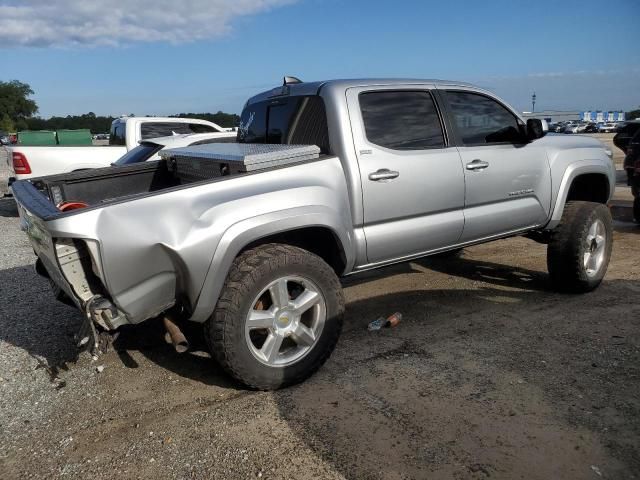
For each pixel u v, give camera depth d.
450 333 4.14
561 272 4.87
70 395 3.35
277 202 3.18
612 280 5.40
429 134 4.07
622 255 6.36
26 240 8.38
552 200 4.81
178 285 2.97
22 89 102.69
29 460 2.71
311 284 3.30
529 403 3.06
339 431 2.86
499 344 3.89
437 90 4.18
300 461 2.62
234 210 3.03
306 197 3.30
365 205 3.67
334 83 3.78
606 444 2.67
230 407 3.14
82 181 4.46
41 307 5.00
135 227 2.77
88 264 2.80
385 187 3.74
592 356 3.64
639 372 3.39
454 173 4.10
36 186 4.13
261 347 3.32
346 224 3.56
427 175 3.95
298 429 2.89
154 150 8.16
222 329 3.03
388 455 2.64
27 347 4.09
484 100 4.49
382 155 3.75
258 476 2.53
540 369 3.47
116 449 2.78
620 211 9.42
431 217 4.07
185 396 3.29
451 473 2.49
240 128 4.89
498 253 6.63
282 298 3.20
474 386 3.28
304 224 3.26
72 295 2.83
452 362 3.62
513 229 4.64
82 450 2.78
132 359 3.83
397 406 3.08
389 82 3.95
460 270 5.92
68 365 3.77
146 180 4.77
